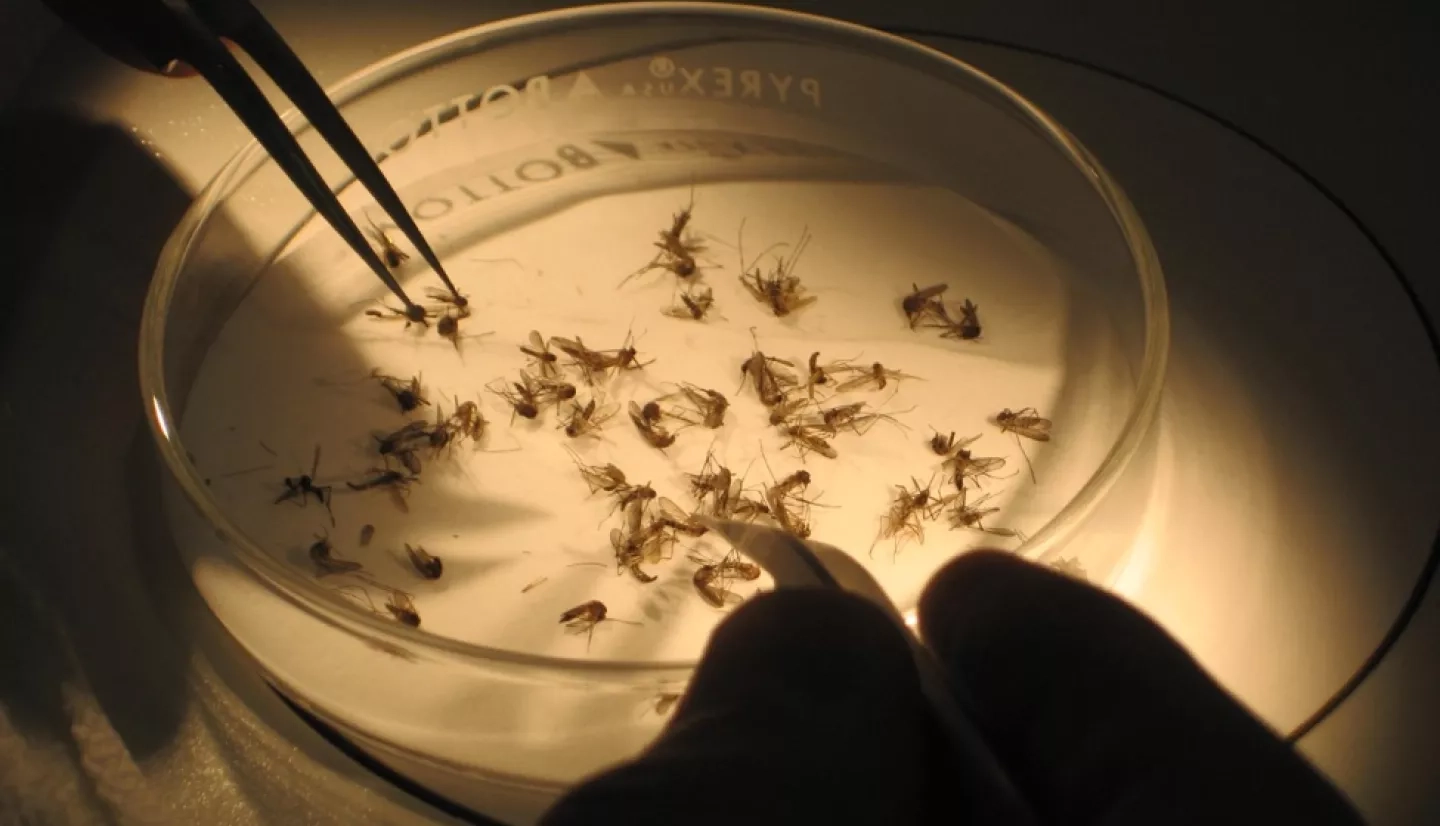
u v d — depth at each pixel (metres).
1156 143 0.23
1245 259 0.22
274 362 0.23
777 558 0.18
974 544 0.21
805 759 0.16
